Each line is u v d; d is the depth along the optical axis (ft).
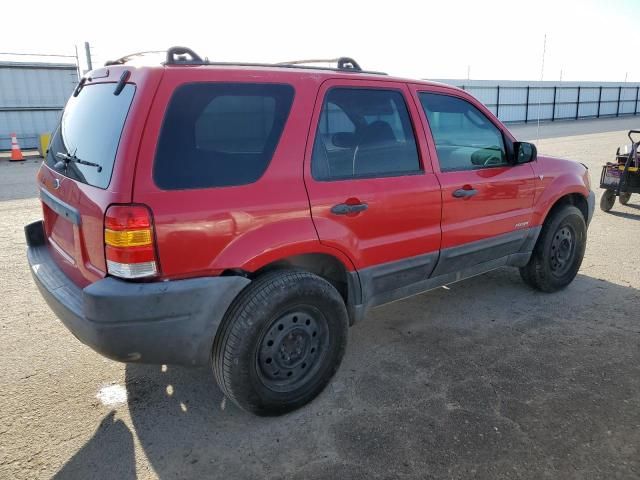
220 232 8.05
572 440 8.52
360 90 10.14
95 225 7.74
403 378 10.55
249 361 8.51
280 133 8.87
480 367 10.95
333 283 10.62
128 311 7.47
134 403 9.75
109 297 7.36
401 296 11.44
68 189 8.83
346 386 10.28
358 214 9.78
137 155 7.47
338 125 9.73
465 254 12.21
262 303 8.42
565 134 78.95
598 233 22.16
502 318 13.50
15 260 18.21
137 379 10.61
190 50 8.46
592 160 45.52
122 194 7.33
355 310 10.39
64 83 62.85
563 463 7.98
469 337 12.41
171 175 7.70
